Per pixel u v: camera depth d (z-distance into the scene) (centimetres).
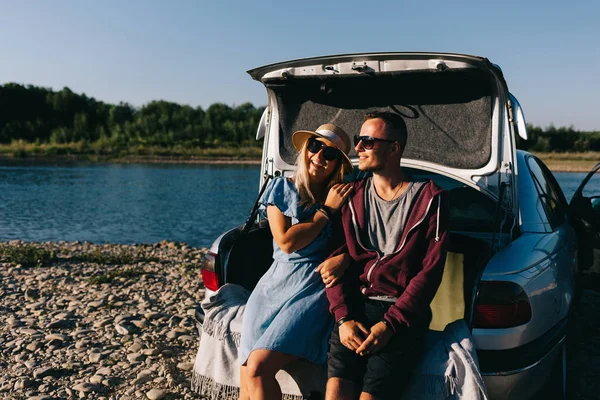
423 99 366
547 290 304
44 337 513
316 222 295
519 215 353
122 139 7519
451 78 339
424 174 411
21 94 8938
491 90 342
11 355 471
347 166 315
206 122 8125
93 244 1141
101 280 745
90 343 497
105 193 2445
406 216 280
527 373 280
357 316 279
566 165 4869
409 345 267
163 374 429
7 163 5150
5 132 8131
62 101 8994
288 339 280
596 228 446
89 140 7738
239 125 8062
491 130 347
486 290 279
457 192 396
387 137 283
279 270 306
